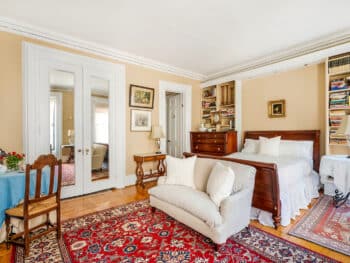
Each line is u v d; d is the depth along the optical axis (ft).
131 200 10.76
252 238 6.82
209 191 7.08
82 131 11.57
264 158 10.86
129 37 10.73
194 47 11.99
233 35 10.45
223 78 16.33
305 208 9.29
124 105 13.29
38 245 6.49
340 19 8.85
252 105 15.39
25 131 9.60
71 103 11.17
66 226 7.78
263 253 5.98
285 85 13.61
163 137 14.55
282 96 13.76
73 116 11.24
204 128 17.15
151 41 11.24
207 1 7.64
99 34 10.46
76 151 11.36
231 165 7.84
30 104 9.75
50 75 10.45
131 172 13.79
